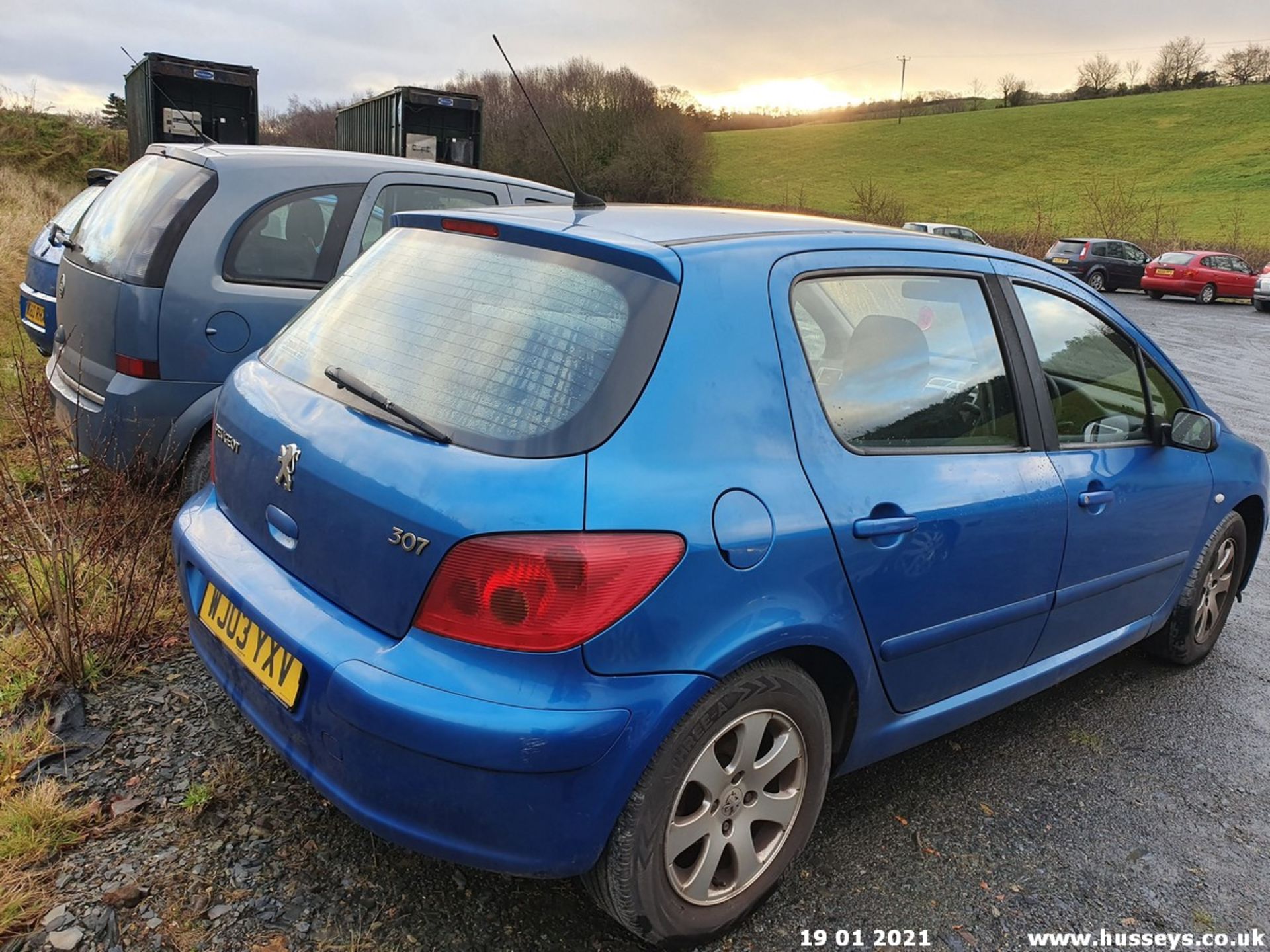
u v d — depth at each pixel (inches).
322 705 75.7
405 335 88.6
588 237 85.8
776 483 83.6
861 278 99.4
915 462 97.4
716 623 77.8
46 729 109.0
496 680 71.1
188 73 567.8
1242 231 1673.2
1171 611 151.7
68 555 121.6
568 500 72.1
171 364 155.9
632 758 74.0
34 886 85.4
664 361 79.6
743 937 89.9
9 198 643.5
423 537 72.9
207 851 92.4
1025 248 1593.3
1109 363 130.4
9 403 196.4
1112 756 129.9
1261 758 132.4
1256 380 502.6
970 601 103.9
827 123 3718.0
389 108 578.9
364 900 88.3
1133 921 97.8
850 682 93.4
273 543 87.8
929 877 101.1
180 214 158.9
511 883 92.5
